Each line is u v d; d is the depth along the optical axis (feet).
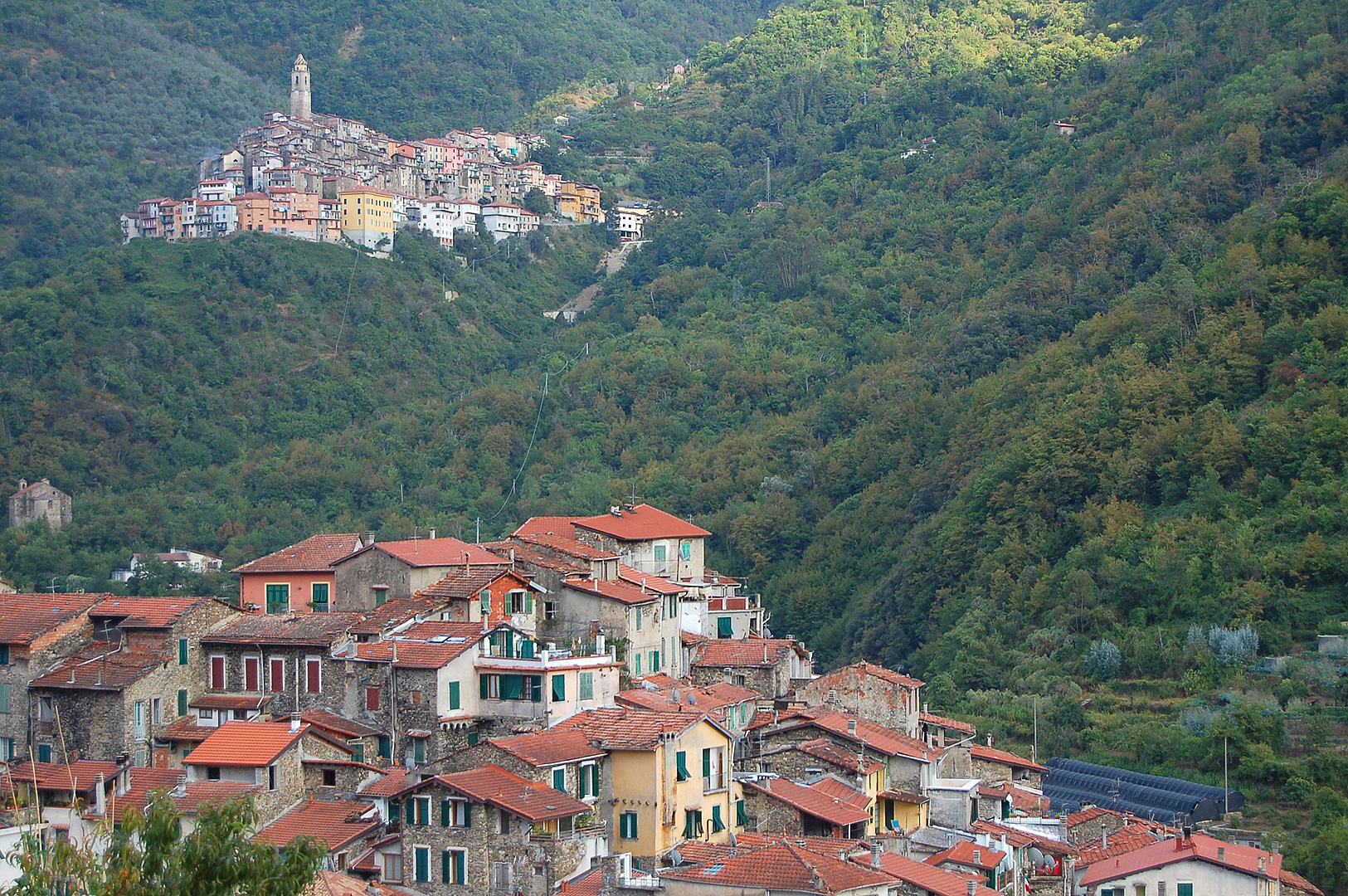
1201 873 352.90
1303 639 597.52
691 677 428.15
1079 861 368.07
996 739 563.48
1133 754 539.70
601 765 306.14
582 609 396.37
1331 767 502.38
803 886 256.93
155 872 196.65
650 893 265.54
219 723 350.23
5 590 509.76
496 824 283.18
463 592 374.63
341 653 344.90
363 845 291.79
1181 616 629.92
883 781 360.28
